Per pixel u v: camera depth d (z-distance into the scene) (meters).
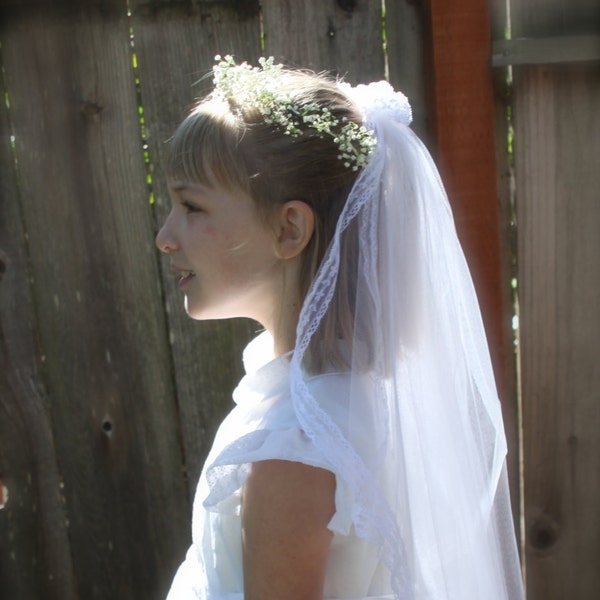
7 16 1.83
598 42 1.79
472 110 1.77
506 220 1.90
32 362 1.96
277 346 1.20
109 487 2.04
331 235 1.12
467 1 1.74
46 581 2.08
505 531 1.29
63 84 1.85
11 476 2.01
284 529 1.00
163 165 1.89
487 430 1.23
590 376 1.96
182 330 1.97
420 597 1.07
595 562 2.05
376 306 1.09
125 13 1.83
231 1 1.83
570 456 2.00
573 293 1.92
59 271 1.93
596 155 1.87
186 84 1.86
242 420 1.19
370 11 1.85
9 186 1.89
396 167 1.13
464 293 1.21
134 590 2.10
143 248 1.93
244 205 1.12
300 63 1.86
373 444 1.04
